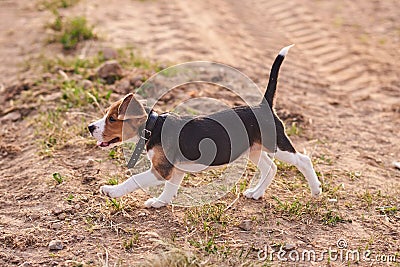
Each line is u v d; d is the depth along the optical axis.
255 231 7.32
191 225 7.39
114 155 9.09
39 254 6.90
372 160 9.62
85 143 9.49
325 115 11.38
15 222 7.55
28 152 9.52
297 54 14.78
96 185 8.29
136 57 13.30
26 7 17.33
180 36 15.23
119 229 7.34
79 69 12.42
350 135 10.55
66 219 7.54
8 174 8.84
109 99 10.96
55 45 14.30
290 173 8.77
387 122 11.19
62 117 10.46
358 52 14.87
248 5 18.84
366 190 8.45
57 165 8.91
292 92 12.38
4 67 13.16
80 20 14.99
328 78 13.40
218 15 17.53
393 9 18.05
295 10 18.17
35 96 11.38
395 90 12.73
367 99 12.28
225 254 6.80
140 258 6.75
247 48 14.88
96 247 7.00
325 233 7.38
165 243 6.93
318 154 9.64
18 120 10.72
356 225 7.59
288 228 7.42
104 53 13.19
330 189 8.38
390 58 14.55
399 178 9.02
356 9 18.22
